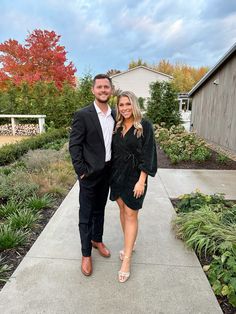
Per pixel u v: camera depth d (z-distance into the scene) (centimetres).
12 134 1184
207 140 984
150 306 179
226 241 225
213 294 190
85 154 205
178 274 211
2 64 1684
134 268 218
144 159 198
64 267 218
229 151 767
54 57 1689
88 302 181
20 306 177
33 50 1670
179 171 548
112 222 299
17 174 430
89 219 213
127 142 197
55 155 596
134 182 203
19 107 1228
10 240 245
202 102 1052
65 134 1002
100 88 198
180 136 776
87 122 198
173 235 271
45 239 261
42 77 1642
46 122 1197
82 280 203
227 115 782
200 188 430
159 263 225
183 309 176
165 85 1261
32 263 222
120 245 254
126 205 206
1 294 187
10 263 223
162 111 1245
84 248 210
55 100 1204
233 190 421
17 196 356
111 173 211
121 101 196
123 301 183
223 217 282
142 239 262
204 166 594
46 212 330
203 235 247
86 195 210
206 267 218
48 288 194
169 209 336
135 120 196
